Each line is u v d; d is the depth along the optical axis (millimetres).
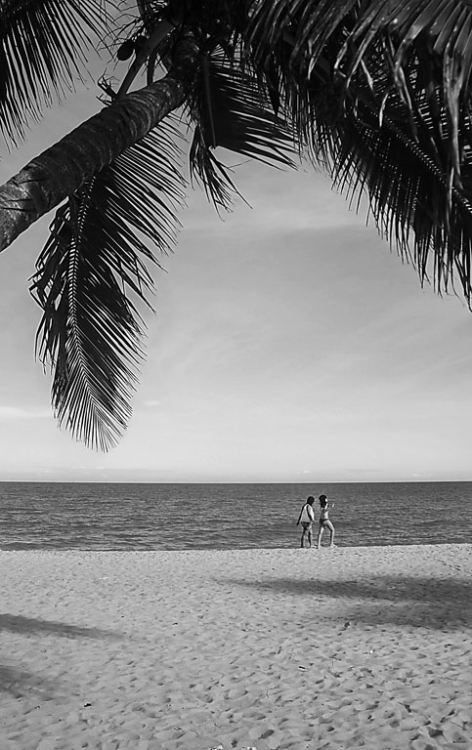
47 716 5898
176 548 35406
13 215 2998
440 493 146750
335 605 11891
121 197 4941
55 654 8266
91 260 5004
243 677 7270
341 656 8219
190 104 4664
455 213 3684
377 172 4133
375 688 6797
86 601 12461
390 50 2277
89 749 5129
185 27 4195
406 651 8406
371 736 5402
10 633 9453
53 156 3234
